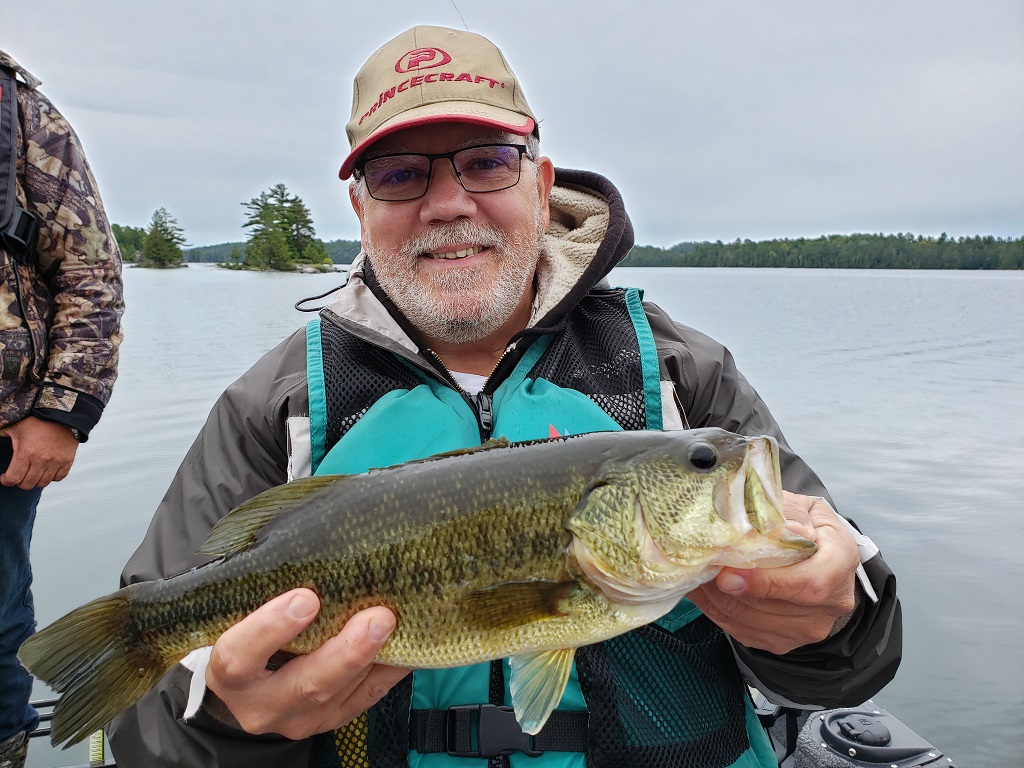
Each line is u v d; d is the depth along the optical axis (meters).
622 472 0.43
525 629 0.43
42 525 1.36
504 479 0.44
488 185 0.60
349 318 0.61
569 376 0.58
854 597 0.44
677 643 0.51
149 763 0.50
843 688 0.49
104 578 1.16
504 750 0.47
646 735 0.48
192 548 0.55
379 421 0.54
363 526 0.44
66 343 0.75
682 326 0.66
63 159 0.76
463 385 0.64
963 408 2.61
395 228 0.60
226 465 0.58
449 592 0.43
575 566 0.43
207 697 0.46
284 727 0.43
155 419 2.13
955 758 0.83
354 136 0.64
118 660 0.45
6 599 0.72
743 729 0.53
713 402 0.62
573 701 0.49
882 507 1.64
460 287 0.60
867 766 0.62
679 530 0.42
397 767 0.48
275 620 0.39
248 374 0.61
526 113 0.62
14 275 0.72
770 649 0.46
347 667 0.40
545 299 0.62
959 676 0.99
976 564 1.33
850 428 2.32
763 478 0.41
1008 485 1.76
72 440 0.75
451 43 0.62
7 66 0.74
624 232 0.66
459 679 0.49
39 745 0.85
